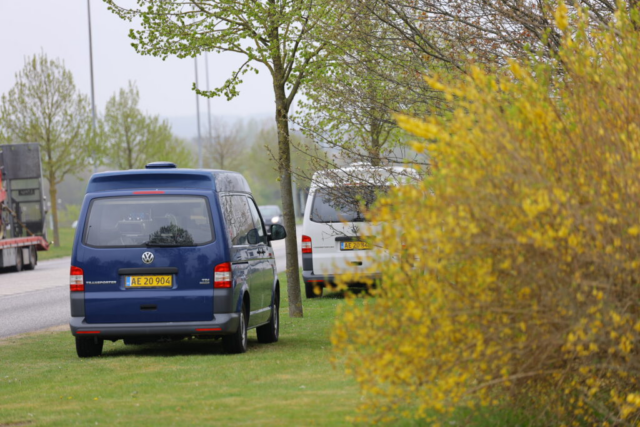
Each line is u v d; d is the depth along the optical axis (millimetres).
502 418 12016
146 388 16531
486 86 11484
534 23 19297
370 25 22953
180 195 21156
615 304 10695
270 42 27641
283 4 26547
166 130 110438
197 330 20609
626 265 10453
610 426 11820
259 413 13609
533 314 10570
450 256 10516
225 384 16609
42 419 13812
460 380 10531
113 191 21344
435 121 11422
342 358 18297
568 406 11984
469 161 10570
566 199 10180
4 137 89812
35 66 92312
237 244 21875
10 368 20438
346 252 35125
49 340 26344
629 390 11711
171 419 13414
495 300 10664
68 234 131875
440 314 10570
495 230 10328
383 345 10688
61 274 60469
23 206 67938
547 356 10945
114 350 23359
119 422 13344
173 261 20812
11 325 32094
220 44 27281
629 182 10586
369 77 23500
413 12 21953
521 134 10836
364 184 25297
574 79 12258
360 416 12117
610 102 11570
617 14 13219
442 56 21375
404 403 12336
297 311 29734
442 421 11883
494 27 20469
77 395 16062
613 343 10758
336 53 24547
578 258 10391
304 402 14359
